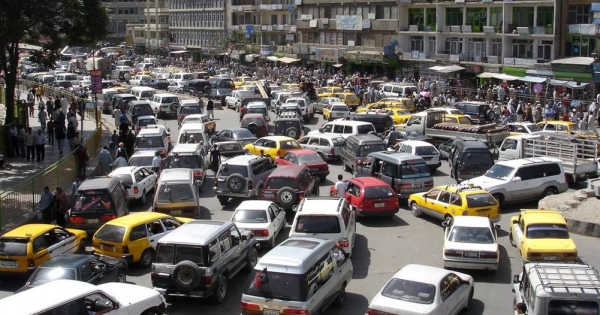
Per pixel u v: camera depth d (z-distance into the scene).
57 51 43.09
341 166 37.03
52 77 79.38
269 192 26.38
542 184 27.89
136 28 141.50
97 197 23.72
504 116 46.69
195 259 17.39
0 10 37.78
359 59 78.31
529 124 38.34
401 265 21.11
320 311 16.11
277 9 96.75
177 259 17.48
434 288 15.43
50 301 13.59
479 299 18.12
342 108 52.66
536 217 21.28
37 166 34.69
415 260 21.56
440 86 60.09
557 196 26.61
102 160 33.31
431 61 69.75
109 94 61.97
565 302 13.49
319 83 74.25
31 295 13.88
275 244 22.89
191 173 27.00
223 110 64.12
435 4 69.06
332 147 37.81
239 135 40.56
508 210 27.56
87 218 23.45
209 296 17.91
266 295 15.48
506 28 61.59
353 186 26.48
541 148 31.88
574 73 53.97
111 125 52.06
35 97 63.47
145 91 61.19
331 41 85.75
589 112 45.00
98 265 18.06
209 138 43.22
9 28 38.06
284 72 84.00
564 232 20.56
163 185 25.52
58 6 41.94
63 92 61.38
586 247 22.52
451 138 38.28
